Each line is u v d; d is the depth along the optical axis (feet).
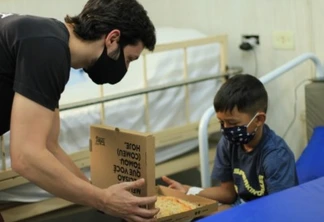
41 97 4.20
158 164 8.30
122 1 4.62
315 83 7.80
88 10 4.58
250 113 5.56
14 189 6.98
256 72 9.32
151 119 8.07
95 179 5.62
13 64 4.34
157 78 8.17
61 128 7.16
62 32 4.40
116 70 4.80
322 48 8.38
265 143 5.67
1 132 4.87
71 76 8.54
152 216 4.77
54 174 4.32
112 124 7.63
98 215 7.79
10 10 9.19
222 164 6.22
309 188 4.05
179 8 10.29
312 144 7.33
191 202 5.76
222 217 3.62
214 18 9.75
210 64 8.73
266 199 3.87
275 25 8.88
